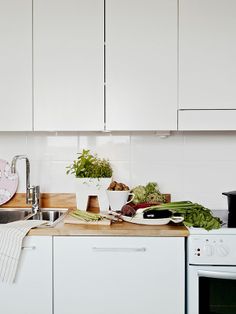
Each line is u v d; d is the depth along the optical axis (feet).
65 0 5.88
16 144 7.02
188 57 5.82
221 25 5.81
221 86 5.82
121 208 6.07
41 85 5.90
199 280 5.04
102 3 5.85
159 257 5.09
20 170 7.02
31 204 6.85
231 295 5.05
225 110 5.81
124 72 5.85
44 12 5.88
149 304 5.10
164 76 5.83
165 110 5.84
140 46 5.84
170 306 5.09
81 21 5.86
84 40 5.87
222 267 5.00
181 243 5.07
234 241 5.00
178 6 5.82
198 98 5.82
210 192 6.95
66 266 5.12
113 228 5.19
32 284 5.14
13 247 5.02
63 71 5.88
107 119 5.88
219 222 5.33
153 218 5.38
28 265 5.12
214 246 5.00
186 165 6.96
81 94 5.89
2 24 5.90
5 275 5.05
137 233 5.09
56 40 5.88
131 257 5.10
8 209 6.86
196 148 6.95
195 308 5.04
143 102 5.85
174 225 5.42
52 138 7.00
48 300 5.14
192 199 6.96
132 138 6.98
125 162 6.98
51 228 5.17
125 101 5.86
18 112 5.91
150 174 6.98
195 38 5.82
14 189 7.01
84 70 5.88
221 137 6.94
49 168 7.02
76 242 5.12
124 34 5.84
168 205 5.60
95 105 5.88
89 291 5.12
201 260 5.00
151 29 5.83
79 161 6.61
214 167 6.95
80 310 5.13
